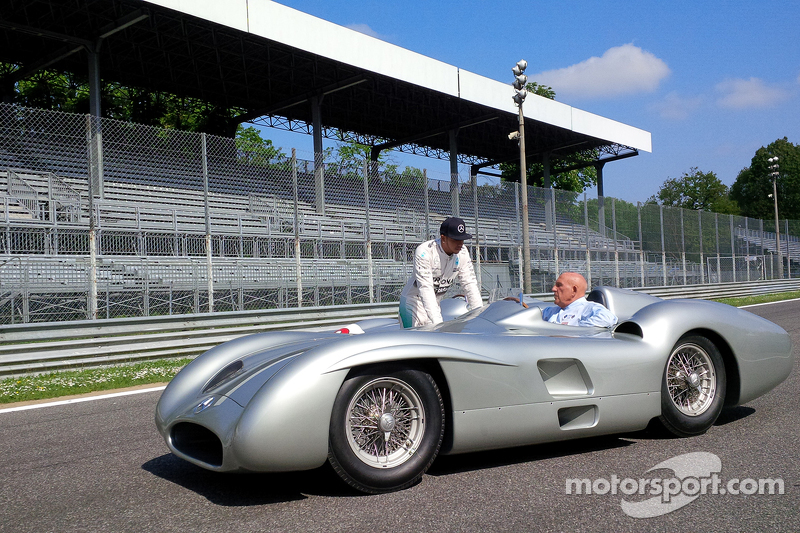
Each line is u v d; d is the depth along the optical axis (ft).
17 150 39.11
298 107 94.94
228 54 73.77
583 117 100.89
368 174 46.21
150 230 41.78
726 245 86.58
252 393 9.52
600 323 12.92
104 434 14.70
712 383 12.43
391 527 7.99
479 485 9.57
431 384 9.81
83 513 9.09
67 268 32.94
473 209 50.75
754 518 7.95
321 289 42.83
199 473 10.91
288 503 9.07
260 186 44.57
